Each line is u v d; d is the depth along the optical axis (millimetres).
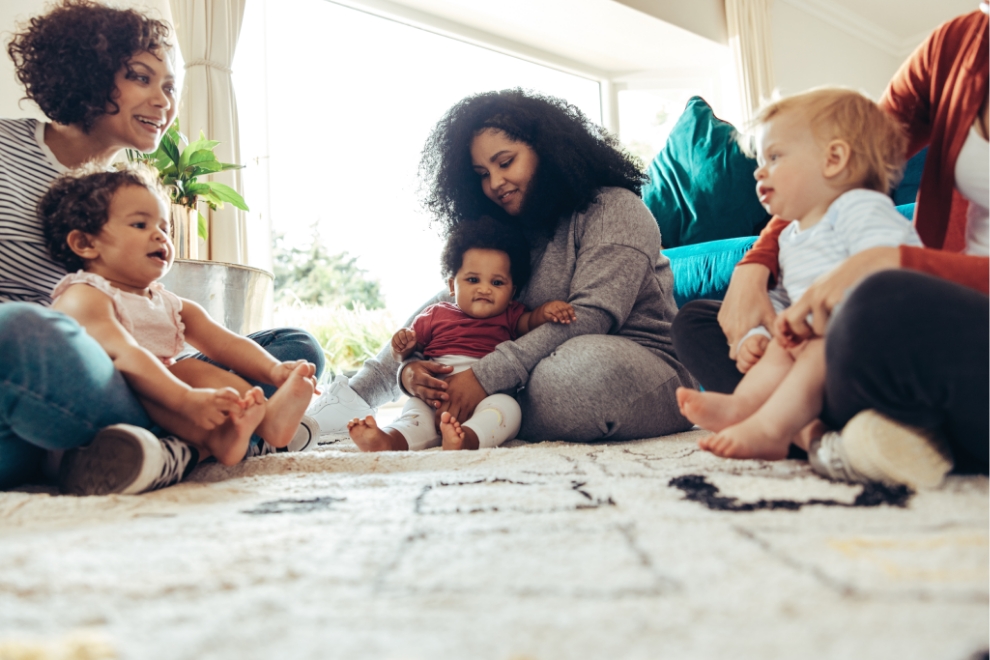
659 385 1316
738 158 2271
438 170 1608
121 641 358
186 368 1110
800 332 813
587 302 1347
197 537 581
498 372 1304
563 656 331
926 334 635
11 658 338
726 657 324
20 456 888
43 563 504
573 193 1443
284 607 407
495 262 1443
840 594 396
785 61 4289
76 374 816
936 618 357
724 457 868
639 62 4070
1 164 1124
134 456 820
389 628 373
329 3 3119
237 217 2480
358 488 827
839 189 929
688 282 2082
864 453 689
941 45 1009
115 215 1068
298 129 4094
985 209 942
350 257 5371
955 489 681
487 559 494
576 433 1304
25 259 1082
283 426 1048
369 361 1688
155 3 2404
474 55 3730
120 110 1235
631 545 516
